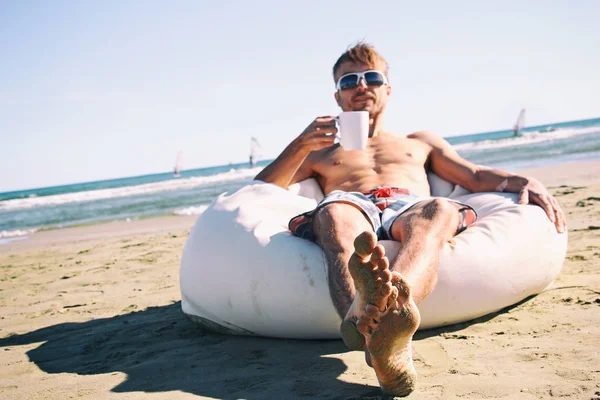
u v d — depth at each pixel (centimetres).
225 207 242
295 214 243
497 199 260
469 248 209
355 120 220
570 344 182
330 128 241
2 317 316
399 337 140
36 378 200
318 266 202
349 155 287
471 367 170
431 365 175
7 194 4522
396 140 295
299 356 196
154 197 1666
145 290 360
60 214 1393
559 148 1641
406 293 139
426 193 276
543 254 230
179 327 256
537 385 151
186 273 240
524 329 203
